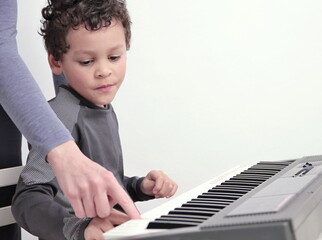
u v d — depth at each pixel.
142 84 2.15
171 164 2.21
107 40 1.36
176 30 2.18
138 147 2.16
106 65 1.37
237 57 2.26
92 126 1.39
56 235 1.13
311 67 2.33
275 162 1.41
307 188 1.02
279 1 2.29
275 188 1.06
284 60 2.31
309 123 2.34
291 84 2.32
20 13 1.81
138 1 2.13
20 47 1.81
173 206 1.01
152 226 0.88
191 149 2.23
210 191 1.12
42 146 1.06
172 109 2.20
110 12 1.37
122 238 0.85
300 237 0.82
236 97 2.27
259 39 2.28
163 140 2.19
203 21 2.21
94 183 0.98
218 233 0.80
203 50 2.22
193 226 0.85
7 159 1.45
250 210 0.88
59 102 1.37
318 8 2.32
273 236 0.78
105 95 1.39
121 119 2.13
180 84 2.20
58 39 1.38
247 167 1.38
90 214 1.01
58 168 1.04
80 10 1.34
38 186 1.24
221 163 2.26
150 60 2.16
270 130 2.31
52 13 1.41
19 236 1.54
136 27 2.13
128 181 1.55
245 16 2.26
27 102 1.11
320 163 1.29
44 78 1.86
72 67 1.38
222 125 2.26
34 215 1.18
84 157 1.04
